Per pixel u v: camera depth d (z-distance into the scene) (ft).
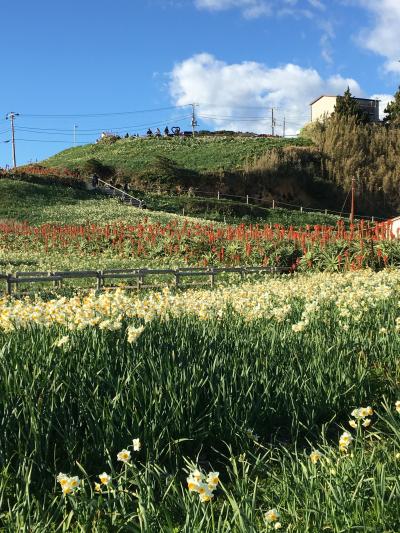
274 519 9.34
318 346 19.65
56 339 17.40
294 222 182.60
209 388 15.97
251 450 14.75
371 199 240.12
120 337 18.19
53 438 13.94
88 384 15.23
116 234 104.68
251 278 65.05
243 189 223.92
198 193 212.64
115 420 13.78
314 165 244.01
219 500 12.37
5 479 12.08
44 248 106.01
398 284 40.57
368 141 254.27
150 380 15.51
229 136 313.94
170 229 100.83
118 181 214.07
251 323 23.52
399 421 14.21
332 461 12.24
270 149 253.65
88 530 10.77
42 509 11.20
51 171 214.07
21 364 15.33
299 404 16.58
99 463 13.24
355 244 71.26
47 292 48.29
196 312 24.95
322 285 39.58
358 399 17.57
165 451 13.89
